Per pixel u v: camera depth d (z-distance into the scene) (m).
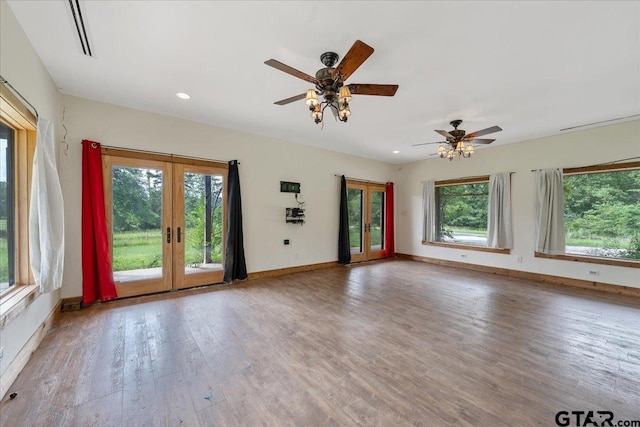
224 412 1.70
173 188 4.08
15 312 1.92
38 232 2.36
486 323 3.08
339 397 1.85
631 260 4.17
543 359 2.34
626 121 4.12
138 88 3.14
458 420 1.65
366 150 6.16
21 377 2.01
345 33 2.13
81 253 3.39
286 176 5.38
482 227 5.97
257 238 5.01
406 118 4.02
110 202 3.60
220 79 2.91
